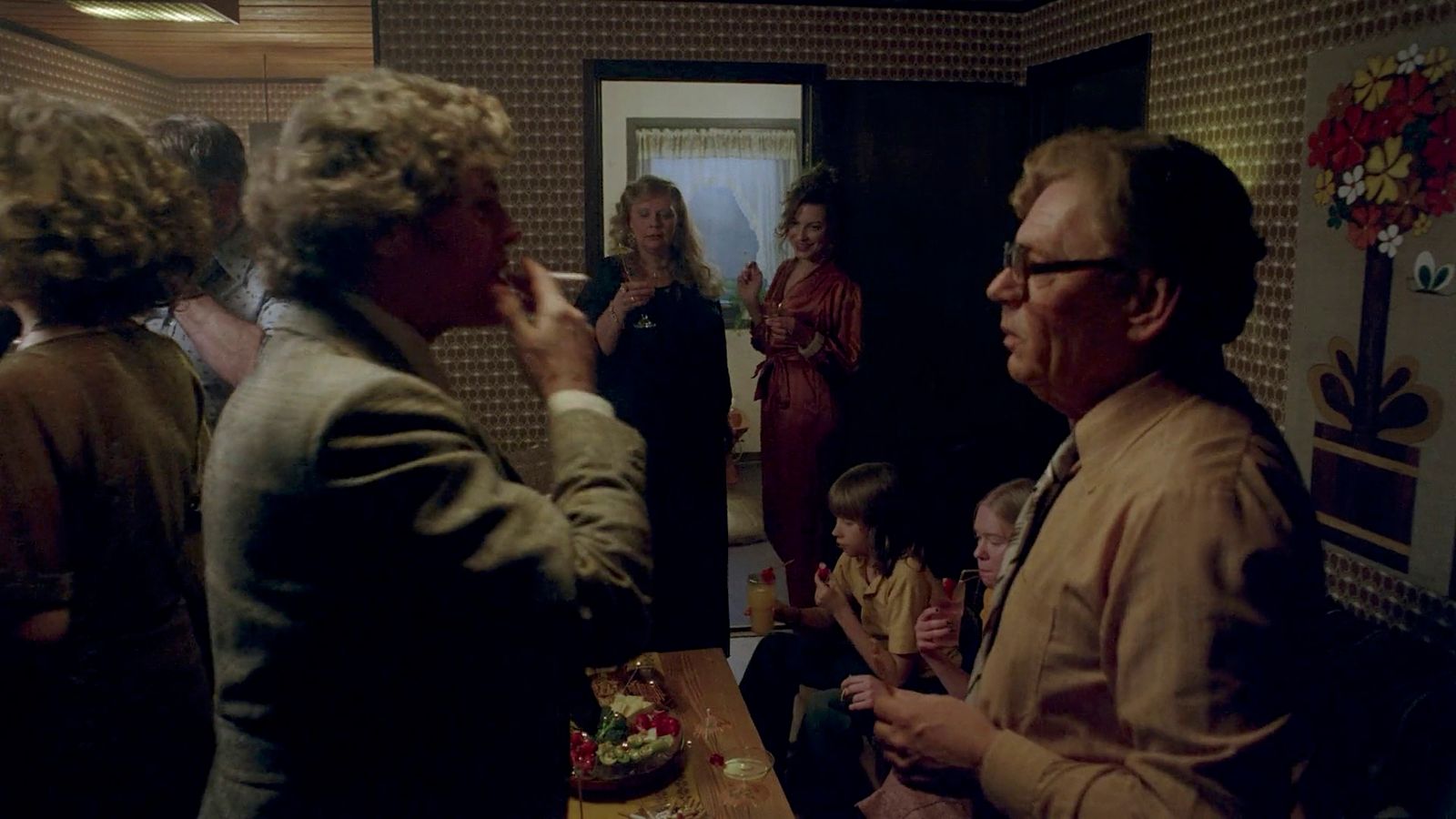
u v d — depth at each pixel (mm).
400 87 817
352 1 3855
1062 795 730
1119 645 716
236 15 3873
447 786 812
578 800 1853
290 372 763
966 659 2191
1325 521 2250
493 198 863
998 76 3701
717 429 3139
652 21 3438
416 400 763
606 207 5586
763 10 3496
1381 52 2062
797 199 3492
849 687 1466
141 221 1103
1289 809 694
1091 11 3256
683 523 3115
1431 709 1690
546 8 3375
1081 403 827
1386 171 2049
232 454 761
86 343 1080
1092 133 817
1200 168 771
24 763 1039
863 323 3586
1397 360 2031
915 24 3598
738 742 2062
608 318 2990
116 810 1077
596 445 877
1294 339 2342
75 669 1036
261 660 767
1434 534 1949
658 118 5559
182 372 1216
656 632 3152
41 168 1039
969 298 3670
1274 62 2418
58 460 1008
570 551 785
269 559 749
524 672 833
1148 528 708
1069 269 772
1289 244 2369
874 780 2363
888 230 3582
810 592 3625
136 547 1080
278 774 779
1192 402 765
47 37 4461
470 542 746
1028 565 820
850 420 3600
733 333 5840
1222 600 675
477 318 903
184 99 5742
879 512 2539
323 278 798
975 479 3355
